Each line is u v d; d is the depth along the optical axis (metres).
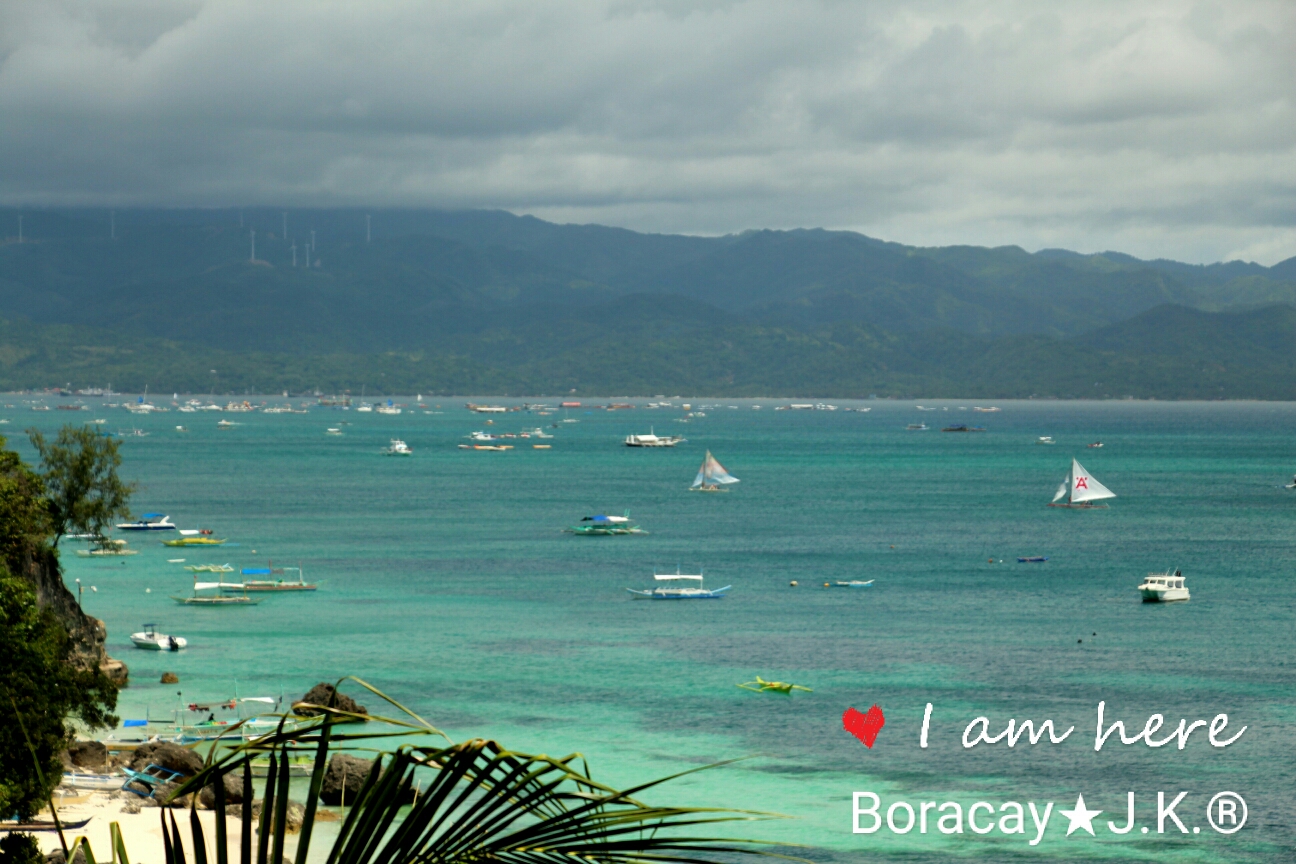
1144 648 158.50
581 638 163.12
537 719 121.25
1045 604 193.62
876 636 165.88
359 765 83.88
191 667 143.62
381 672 141.75
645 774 102.81
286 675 139.75
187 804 83.50
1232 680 140.50
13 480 102.00
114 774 93.50
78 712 82.38
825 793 98.69
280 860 11.05
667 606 189.38
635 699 129.75
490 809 11.16
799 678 139.88
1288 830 91.00
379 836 10.98
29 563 121.12
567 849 11.23
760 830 89.31
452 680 138.00
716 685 136.25
